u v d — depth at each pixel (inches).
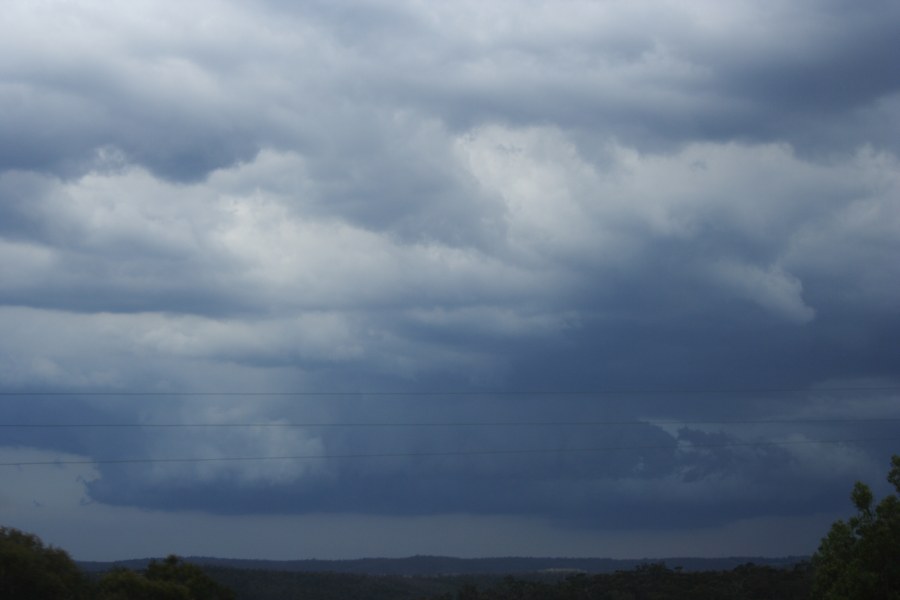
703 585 3535.9
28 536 1587.1
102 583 1665.8
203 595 1812.3
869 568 1651.1
